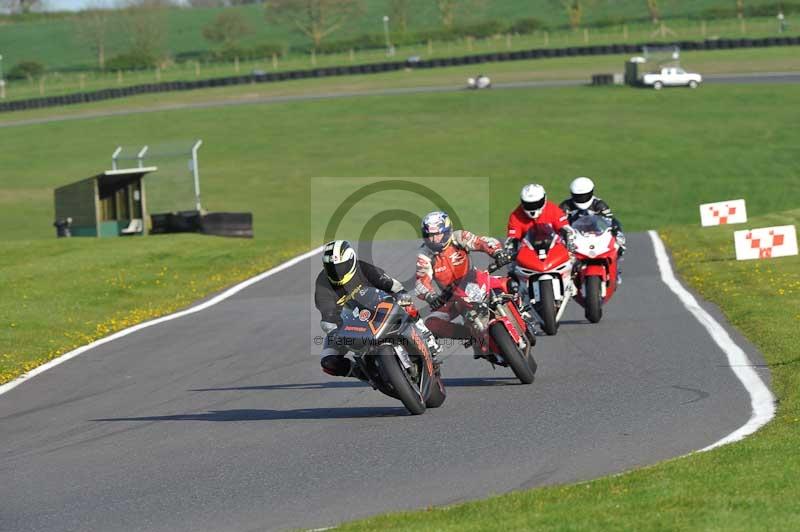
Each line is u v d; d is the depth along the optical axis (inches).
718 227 3499.0
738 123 7377.0
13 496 1029.2
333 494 956.0
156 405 1466.5
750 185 5644.7
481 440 1122.7
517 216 1800.0
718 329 1752.0
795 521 741.9
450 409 1300.4
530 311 1796.3
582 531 746.8
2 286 2780.5
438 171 6599.4
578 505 821.2
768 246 2544.3
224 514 916.0
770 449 960.3
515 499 861.2
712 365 1462.8
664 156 6550.2
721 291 2176.4
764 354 1519.4
